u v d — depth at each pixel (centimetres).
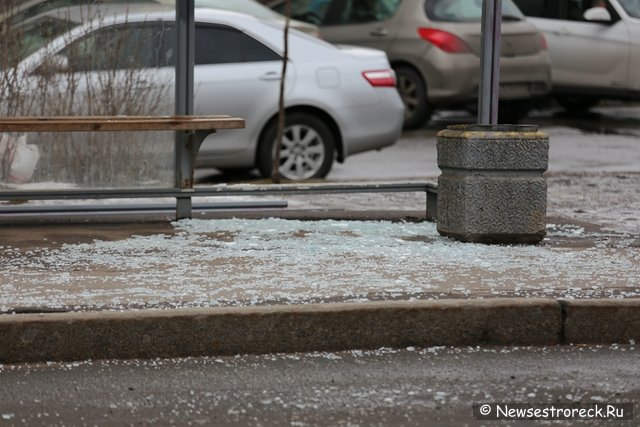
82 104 1650
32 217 1634
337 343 1080
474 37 2923
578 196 1992
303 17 3036
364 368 1030
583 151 2691
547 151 1430
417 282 1202
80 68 1644
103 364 1038
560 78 3189
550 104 3659
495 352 1086
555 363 1052
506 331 1107
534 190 1430
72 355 1048
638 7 3189
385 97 2172
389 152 2680
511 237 1432
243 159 2105
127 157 1611
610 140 2912
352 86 2147
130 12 1645
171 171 1623
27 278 1216
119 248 1393
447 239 1466
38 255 1347
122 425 882
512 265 1298
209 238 1469
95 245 1413
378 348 1088
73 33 1641
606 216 1745
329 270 1262
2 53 1625
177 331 1058
